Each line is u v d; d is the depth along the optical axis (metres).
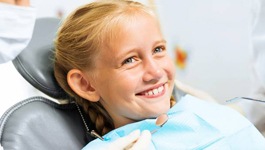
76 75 0.90
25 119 0.86
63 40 0.91
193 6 1.46
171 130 0.86
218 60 1.50
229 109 0.93
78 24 0.88
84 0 1.42
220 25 1.46
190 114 0.88
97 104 0.92
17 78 1.11
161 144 0.83
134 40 0.83
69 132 0.91
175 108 0.90
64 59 0.91
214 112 0.91
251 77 1.46
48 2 1.43
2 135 0.84
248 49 1.45
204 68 1.52
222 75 1.52
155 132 0.86
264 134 1.29
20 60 0.93
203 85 1.54
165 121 0.83
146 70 0.83
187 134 0.85
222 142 0.84
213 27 1.47
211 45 1.49
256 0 1.09
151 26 0.85
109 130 0.93
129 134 0.83
